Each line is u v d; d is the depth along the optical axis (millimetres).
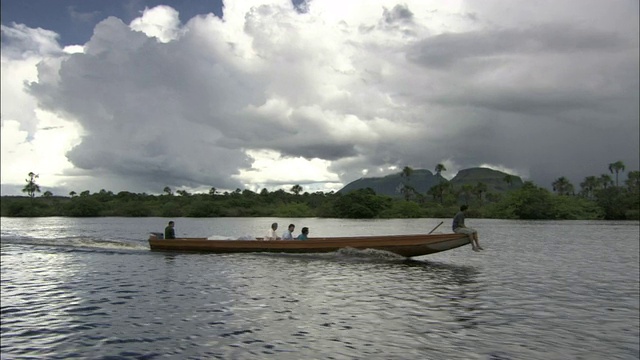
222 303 12938
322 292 14602
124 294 14242
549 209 119375
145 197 163500
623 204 118625
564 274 19062
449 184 167000
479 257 25906
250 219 117938
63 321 11016
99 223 83125
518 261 23922
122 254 25750
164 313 11766
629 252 29422
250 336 9789
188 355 8648
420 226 73750
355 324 10711
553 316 11641
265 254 25328
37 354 8742
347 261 22906
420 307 12523
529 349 9047
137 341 9477
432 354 8688
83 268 20156
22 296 14008
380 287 15547
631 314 11922
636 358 8609
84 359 8461
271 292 14562
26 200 132375
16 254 25719
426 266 21406
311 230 61156
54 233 49438
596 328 10555
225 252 26031
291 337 9703
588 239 42625
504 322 10992
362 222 95562
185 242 26969
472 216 132250
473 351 8883
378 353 8719
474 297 13961
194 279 17062
